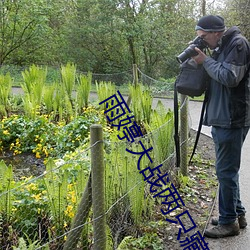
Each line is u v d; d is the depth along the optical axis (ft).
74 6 60.23
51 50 61.46
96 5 55.88
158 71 61.62
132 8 56.44
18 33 56.03
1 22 54.24
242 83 9.85
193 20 61.21
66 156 13.78
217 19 9.98
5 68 47.55
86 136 19.01
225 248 10.86
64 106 24.63
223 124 10.12
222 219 11.30
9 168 10.69
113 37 57.77
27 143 19.44
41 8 54.13
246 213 12.98
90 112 23.25
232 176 10.62
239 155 10.47
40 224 10.25
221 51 9.97
